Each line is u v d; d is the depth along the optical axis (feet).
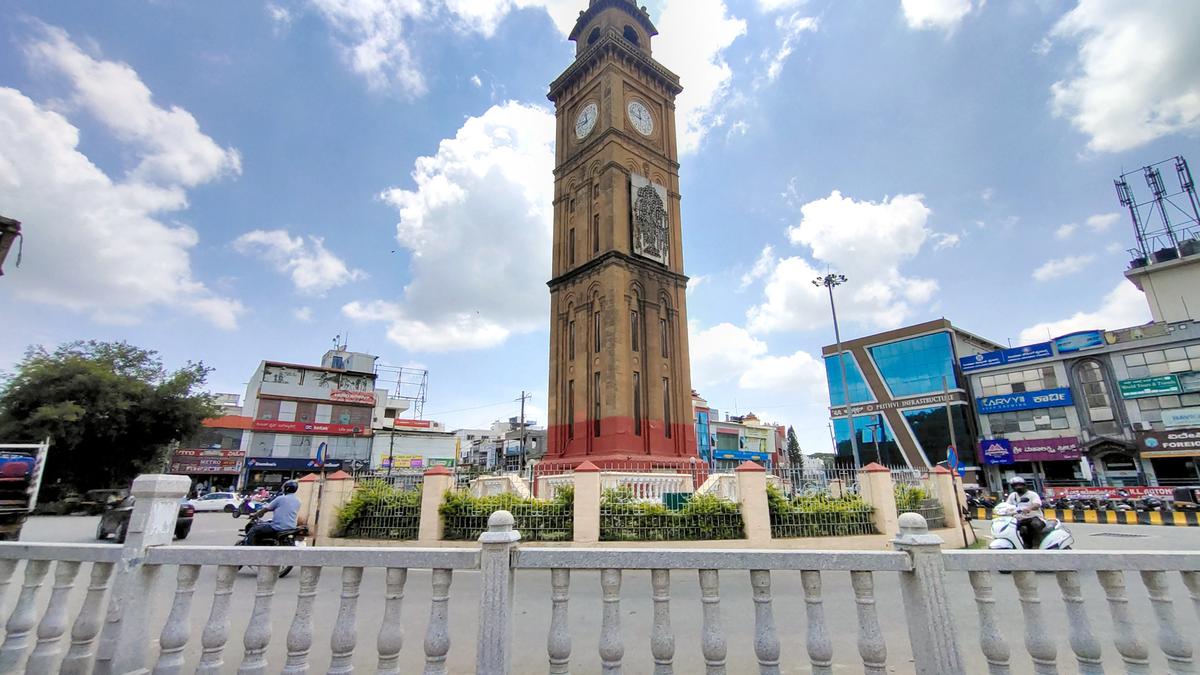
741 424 237.25
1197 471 105.19
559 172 87.66
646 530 39.29
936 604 10.50
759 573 10.97
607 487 42.68
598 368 71.00
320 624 21.76
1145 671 10.05
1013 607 24.13
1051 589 27.30
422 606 24.59
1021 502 36.14
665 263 78.23
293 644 11.02
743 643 19.10
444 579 11.18
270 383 151.64
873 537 40.11
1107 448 113.91
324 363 176.14
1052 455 121.19
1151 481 109.29
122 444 97.30
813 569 10.82
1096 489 89.97
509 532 11.41
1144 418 112.47
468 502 41.47
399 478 47.19
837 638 19.60
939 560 10.76
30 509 49.75
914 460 145.38
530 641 19.43
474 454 238.89
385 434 162.30
